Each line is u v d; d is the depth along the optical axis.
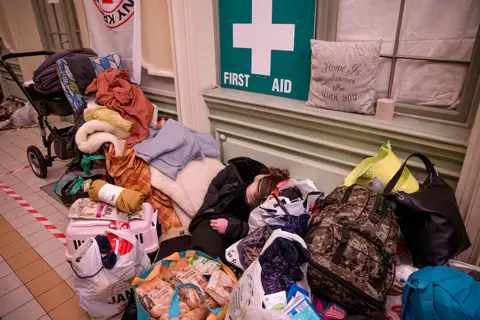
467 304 0.93
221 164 2.05
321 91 1.65
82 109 2.08
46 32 3.52
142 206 1.65
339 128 1.62
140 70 2.35
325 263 1.15
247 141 2.10
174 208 1.88
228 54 2.09
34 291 1.59
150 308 1.18
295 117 1.74
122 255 1.33
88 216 1.57
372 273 1.14
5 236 1.96
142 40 2.36
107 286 1.30
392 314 1.21
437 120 1.46
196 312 1.18
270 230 1.43
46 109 2.36
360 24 1.57
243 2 1.89
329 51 1.56
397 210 1.24
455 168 1.38
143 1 2.22
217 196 1.74
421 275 1.02
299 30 1.74
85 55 2.28
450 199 1.20
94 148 1.89
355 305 1.16
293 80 1.86
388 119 1.51
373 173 1.41
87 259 1.28
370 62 1.48
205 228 1.62
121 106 1.96
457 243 1.15
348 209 1.26
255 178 1.79
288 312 1.02
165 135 1.94
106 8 2.32
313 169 1.81
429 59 1.43
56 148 2.34
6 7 3.52
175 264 1.39
